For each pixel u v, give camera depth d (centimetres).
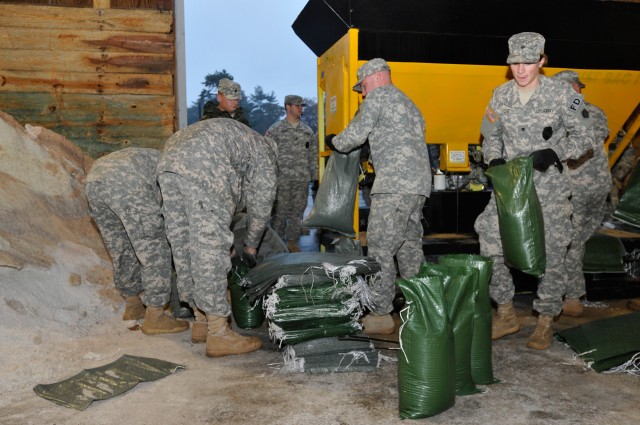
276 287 326
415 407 256
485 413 264
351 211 407
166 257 386
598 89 494
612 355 316
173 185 342
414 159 369
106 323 400
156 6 615
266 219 361
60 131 603
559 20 465
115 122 613
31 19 584
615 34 478
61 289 406
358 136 372
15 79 586
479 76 461
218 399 282
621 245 476
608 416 261
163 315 393
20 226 432
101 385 296
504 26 455
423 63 445
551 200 341
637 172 426
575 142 338
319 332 326
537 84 345
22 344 329
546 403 275
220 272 338
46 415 266
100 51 601
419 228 396
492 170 342
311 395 286
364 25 427
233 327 416
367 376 312
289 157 690
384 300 384
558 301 352
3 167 468
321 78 509
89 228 512
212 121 350
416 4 432
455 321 276
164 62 618
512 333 381
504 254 345
